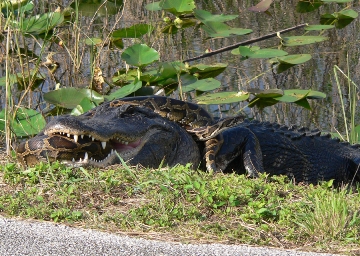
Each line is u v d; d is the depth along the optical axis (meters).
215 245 6.88
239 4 25.47
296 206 8.02
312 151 13.62
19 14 16.20
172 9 20.84
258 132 13.12
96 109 11.24
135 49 16.23
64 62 17.73
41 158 9.71
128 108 10.69
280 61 17.83
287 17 23.45
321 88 16.95
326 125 15.34
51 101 14.41
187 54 19.08
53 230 7.04
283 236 7.33
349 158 13.77
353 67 18.09
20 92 16.02
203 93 16.61
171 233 7.28
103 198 8.12
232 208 7.97
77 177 8.75
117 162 9.98
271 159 13.06
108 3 23.03
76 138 9.49
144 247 6.63
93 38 17.97
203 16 20.81
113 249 6.51
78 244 6.60
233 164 12.54
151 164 10.66
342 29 21.98
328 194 8.48
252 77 17.47
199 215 7.76
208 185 8.50
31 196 8.09
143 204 7.94
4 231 6.90
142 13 23.00
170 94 16.19
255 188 8.61
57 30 19.27
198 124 12.29
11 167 8.95
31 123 13.34
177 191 8.12
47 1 21.44
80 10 22.19
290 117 15.71
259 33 21.27
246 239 7.17
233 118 11.87
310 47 20.02
